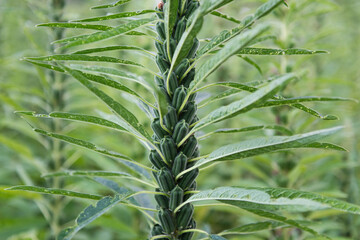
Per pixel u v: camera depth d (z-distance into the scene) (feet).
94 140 4.42
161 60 2.57
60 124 4.33
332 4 4.02
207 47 2.52
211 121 2.43
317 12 4.13
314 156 3.86
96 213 2.46
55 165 4.17
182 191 2.57
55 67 2.52
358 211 2.29
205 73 2.40
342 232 4.54
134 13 2.51
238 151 2.46
